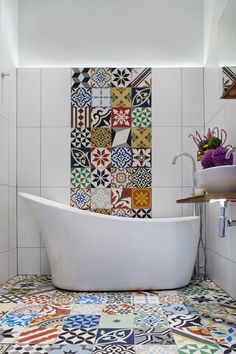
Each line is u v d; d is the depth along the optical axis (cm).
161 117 279
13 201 267
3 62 248
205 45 279
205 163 176
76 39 285
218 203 230
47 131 278
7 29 258
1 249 240
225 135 215
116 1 286
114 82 280
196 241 233
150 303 192
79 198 275
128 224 216
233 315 171
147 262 220
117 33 286
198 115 279
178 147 277
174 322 160
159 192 275
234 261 196
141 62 286
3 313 175
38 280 253
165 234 221
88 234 214
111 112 279
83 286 218
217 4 239
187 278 231
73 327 154
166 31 286
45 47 286
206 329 151
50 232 220
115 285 219
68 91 280
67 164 277
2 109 244
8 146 257
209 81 262
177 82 280
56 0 286
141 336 143
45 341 138
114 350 130
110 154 277
